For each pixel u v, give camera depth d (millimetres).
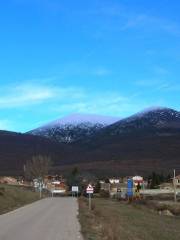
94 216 38469
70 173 186500
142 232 29859
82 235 23172
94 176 190375
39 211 47312
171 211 69000
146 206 79812
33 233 24188
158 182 184125
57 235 23188
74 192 146125
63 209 52156
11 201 61156
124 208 67750
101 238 21359
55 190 163000
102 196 138875
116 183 183000
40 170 150500
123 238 21469
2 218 36000
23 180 173000
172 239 28469
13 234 23500
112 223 27172
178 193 139500
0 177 174625
